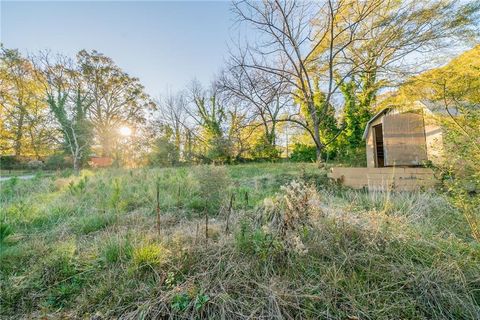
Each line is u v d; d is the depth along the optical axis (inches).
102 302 69.2
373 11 366.6
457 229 102.3
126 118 830.5
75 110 687.1
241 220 111.7
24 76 681.6
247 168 406.6
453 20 316.5
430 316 64.2
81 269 83.2
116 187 169.0
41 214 143.8
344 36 407.2
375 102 441.1
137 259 81.1
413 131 294.5
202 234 103.1
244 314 64.0
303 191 93.7
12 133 781.3
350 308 65.6
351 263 80.3
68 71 658.2
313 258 81.4
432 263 79.3
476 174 99.3
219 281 73.7
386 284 72.2
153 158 663.8
